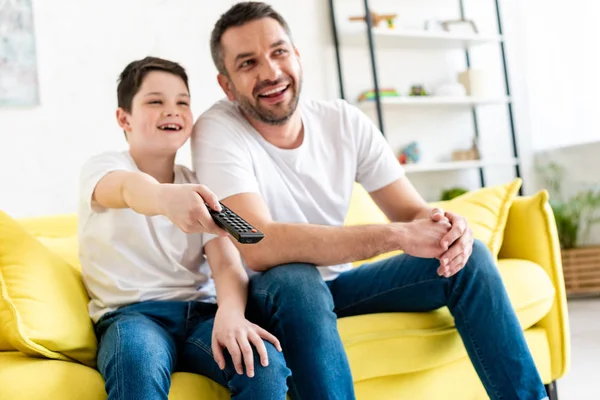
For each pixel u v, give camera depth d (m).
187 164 2.73
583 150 3.78
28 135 2.52
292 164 1.49
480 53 3.93
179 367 1.20
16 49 2.50
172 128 1.38
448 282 1.35
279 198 1.47
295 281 1.18
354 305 1.49
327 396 1.09
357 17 3.27
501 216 1.86
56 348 1.12
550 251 1.82
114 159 1.33
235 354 1.05
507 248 1.90
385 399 1.36
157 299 1.26
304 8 3.27
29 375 1.04
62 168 2.58
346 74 3.42
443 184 3.73
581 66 3.78
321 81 3.31
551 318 1.77
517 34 4.07
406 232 1.30
